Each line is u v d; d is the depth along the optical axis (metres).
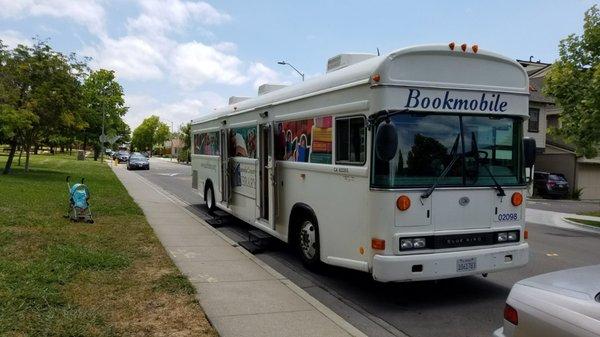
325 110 7.20
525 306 3.66
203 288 6.64
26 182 20.03
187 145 68.19
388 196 5.92
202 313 5.56
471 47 6.31
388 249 5.93
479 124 6.45
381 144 5.76
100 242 9.02
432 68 6.16
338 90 6.88
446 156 6.24
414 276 5.93
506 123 6.63
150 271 7.23
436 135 6.20
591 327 3.19
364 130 6.32
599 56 16.34
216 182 13.19
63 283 6.36
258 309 5.83
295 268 8.25
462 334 5.48
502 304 6.54
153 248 8.81
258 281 7.04
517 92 6.62
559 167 32.78
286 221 8.60
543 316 3.50
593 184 32.72
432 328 5.66
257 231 10.25
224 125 12.13
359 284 7.39
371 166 6.05
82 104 25.98
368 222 6.17
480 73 6.41
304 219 8.09
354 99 6.52
